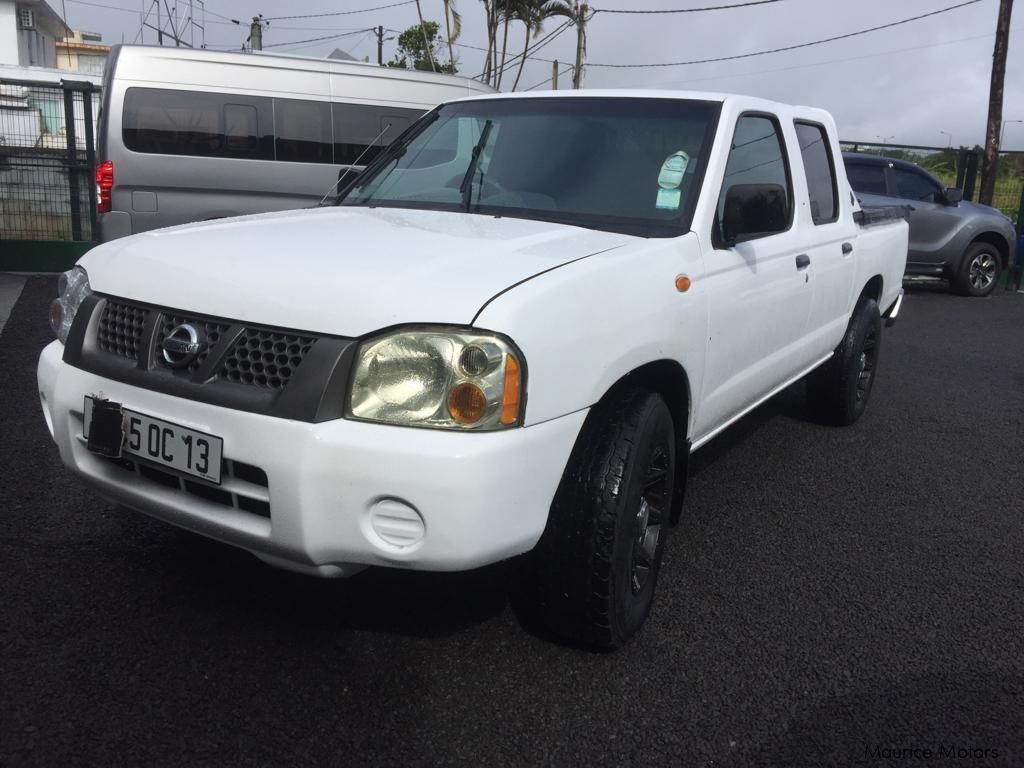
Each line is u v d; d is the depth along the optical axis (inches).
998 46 730.8
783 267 163.6
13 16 1278.3
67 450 115.4
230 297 102.6
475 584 135.6
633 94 158.4
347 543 96.2
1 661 109.7
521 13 1007.6
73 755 94.3
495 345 95.2
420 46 1186.6
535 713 107.0
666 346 120.8
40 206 421.4
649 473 118.1
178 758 95.1
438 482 92.7
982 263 539.5
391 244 114.8
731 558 153.4
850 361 221.9
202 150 354.6
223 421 98.3
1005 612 138.9
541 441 99.7
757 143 162.4
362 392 95.4
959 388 296.8
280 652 115.6
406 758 97.9
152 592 128.6
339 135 370.0
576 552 109.3
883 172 525.3
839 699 113.3
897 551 160.2
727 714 109.0
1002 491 195.5
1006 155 743.1
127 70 345.7
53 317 126.6
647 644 123.6
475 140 160.2
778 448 217.2
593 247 119.5
